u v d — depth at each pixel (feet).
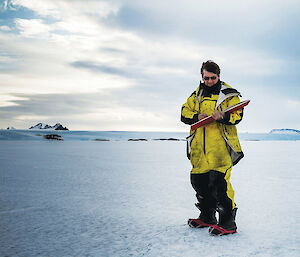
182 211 11.21
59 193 14.43
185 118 9.25
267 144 78.54
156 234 8.54
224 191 8.48
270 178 19.08
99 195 14.03
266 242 7.84
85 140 108.37
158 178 19.16
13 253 7.25
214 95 9.04
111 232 8.78
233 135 8.86
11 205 12.10
